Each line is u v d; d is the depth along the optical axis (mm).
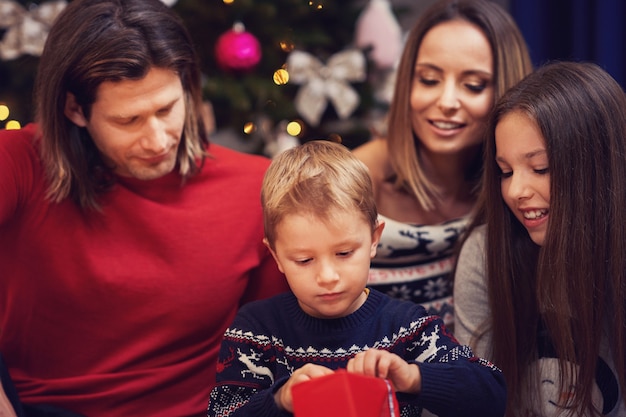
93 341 1311
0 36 2613
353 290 1061
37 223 1281
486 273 1352
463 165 1620
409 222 1636
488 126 1285
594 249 1219
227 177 1403
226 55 2369
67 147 1274
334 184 1057
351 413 852
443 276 1611
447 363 1051
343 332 1114
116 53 1181
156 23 1231
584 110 1214
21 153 1284
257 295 1427
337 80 2574
